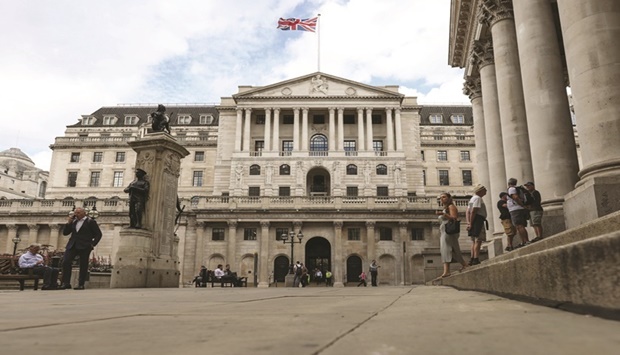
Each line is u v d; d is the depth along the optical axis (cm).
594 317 282
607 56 947
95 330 255
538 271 412
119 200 5406
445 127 8656
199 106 9162
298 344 197
